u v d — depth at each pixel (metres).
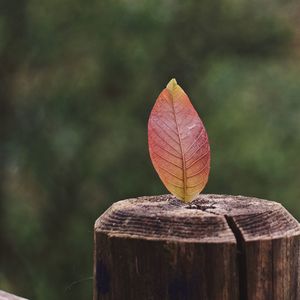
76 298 9.62
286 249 1.40
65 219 9.78
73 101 9.59
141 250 1.38
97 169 9.52
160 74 9.66
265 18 9.84
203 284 1.35
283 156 9.04
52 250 9.84
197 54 9.78
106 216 1.47
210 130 9.34
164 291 1.37
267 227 1.40
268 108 9.52
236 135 9.22
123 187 9.41
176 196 1.51
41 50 9.46
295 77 9.67
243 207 1.45
